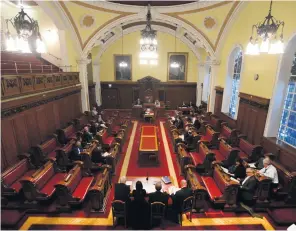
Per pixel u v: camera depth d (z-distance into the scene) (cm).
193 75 1864
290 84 738
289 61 721
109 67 1830
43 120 873
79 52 1261
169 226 507
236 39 1070
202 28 1195
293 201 568
